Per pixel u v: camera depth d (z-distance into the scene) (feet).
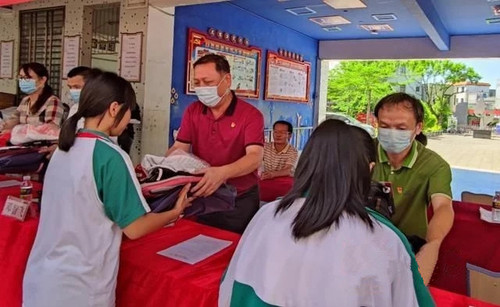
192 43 16.62
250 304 2.98
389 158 5.84
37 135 7.48
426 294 3.02
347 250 2.81
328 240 2.87
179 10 16.01
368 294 2.75
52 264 4.51
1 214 5.96
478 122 63.98
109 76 4.74
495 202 8.80
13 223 5.76
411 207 5.84
